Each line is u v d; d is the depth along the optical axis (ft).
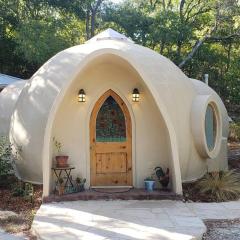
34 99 34.17
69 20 91.50
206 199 31.91
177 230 23.81
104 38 37.60
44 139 30.71
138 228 24.23
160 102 31.14
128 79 33.91
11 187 33.94
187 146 34.35
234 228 25.36
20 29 76.28
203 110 34.50
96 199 31.12
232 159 50.65
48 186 30.83
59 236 22.89
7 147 35.19
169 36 90.43
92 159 34.09
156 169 33.86
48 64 35.42
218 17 91.76
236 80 88.48
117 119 34.24
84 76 33.63
